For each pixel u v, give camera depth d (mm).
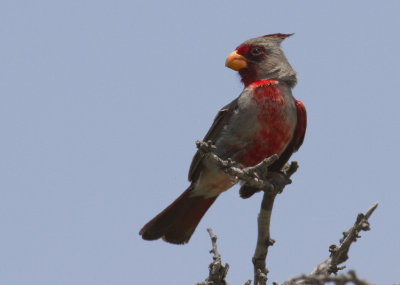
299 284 8820
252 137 11375
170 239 12258
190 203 12203
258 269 9359
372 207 9016
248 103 11383
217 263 9125
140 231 12133
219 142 11594
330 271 9133
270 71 12047
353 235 8992
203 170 11727
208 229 9461
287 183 10539
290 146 11984
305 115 11734
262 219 9531
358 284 4973
